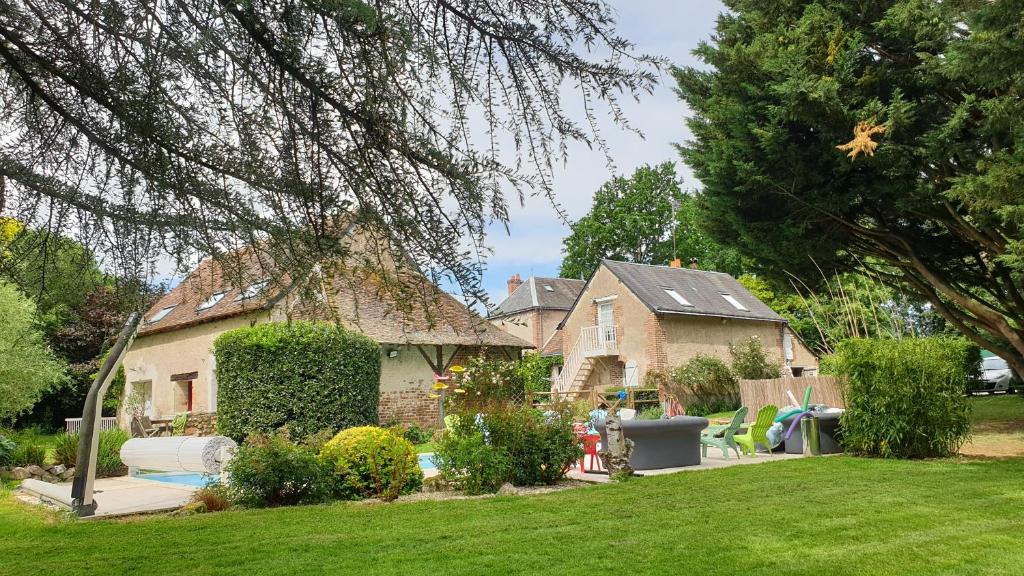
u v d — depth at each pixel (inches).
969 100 394.9
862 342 427.5
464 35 99.0
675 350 943.0
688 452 405.1
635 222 1456.7
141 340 801.6
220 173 101.0
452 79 96.9
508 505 268.8
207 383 660.1
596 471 402.3
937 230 541.0
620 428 353.1
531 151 101.3
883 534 197.6
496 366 574.6
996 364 1073.5
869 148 416.2
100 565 179.6
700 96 533.3
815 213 507.2
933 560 167.6
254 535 217.9
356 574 164.6
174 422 625.9
